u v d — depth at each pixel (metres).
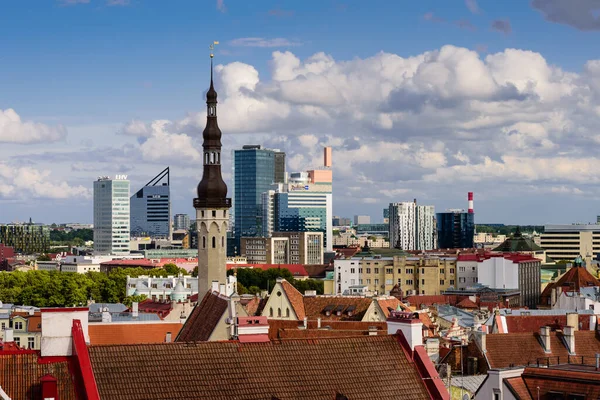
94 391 81.00
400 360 93.38
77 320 85.44
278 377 88.19
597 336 174.38
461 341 187.25
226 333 147.62
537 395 115.62
